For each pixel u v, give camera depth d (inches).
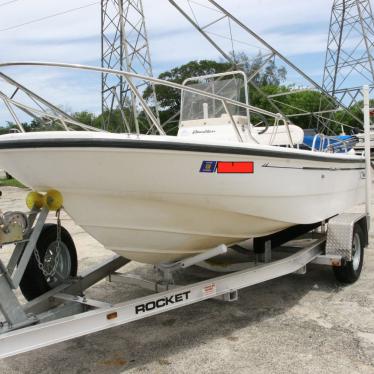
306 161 151.1
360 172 212.7
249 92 193.0
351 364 111.9
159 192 117.7
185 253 140.8
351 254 166.7
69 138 104.1
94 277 150.5
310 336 128.9
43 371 115.2
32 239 116.5
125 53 654.5
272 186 136.9
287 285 176.1
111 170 109.8
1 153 113.2
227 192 126.1
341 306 151.5
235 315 147.3
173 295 124.3
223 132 167.8
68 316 117.0
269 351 120.5
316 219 168.9
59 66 112.1
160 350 124.2
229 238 144.8
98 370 115.0
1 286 107.5
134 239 129.5
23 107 123.1
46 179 114.3
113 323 113.0
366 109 206.2
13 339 97.1
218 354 120.2
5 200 500.4
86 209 120.9
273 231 159.0
